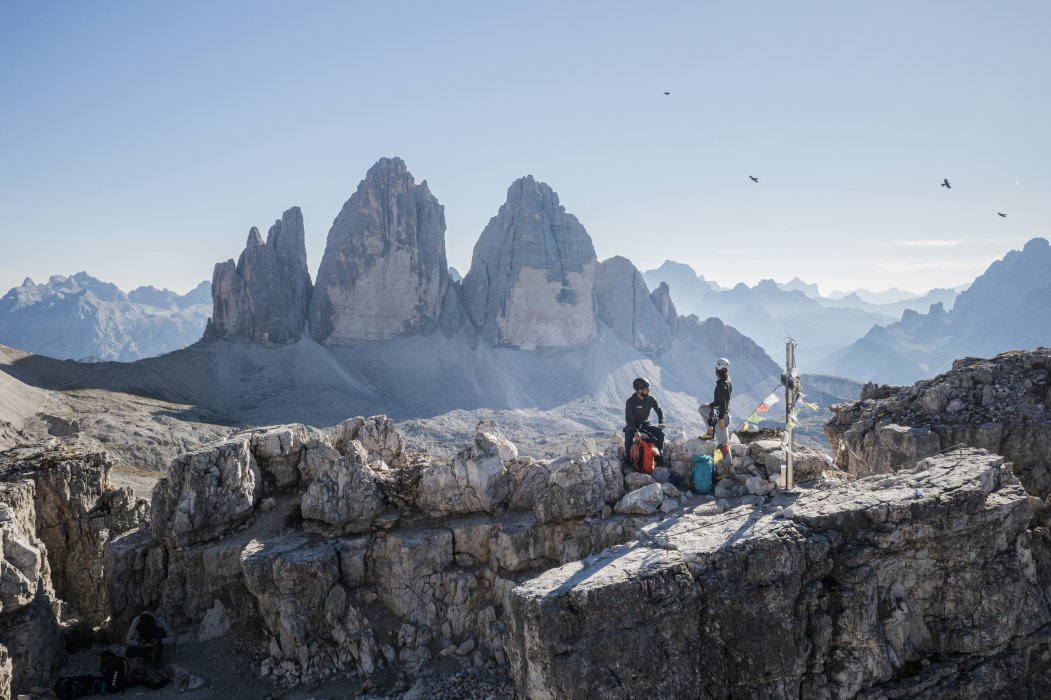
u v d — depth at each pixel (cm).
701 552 980
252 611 1555
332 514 1572
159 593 1602
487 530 1535
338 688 1363
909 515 1048
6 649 1323
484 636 1437
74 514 1989
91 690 1372
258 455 1778
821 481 1409
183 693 1362
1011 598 1057
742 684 957
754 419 1416
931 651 1044
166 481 1627
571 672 879
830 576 1025
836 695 982
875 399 2194
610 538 1396
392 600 1493
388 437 1917
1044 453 1738
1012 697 1023
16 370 13388
